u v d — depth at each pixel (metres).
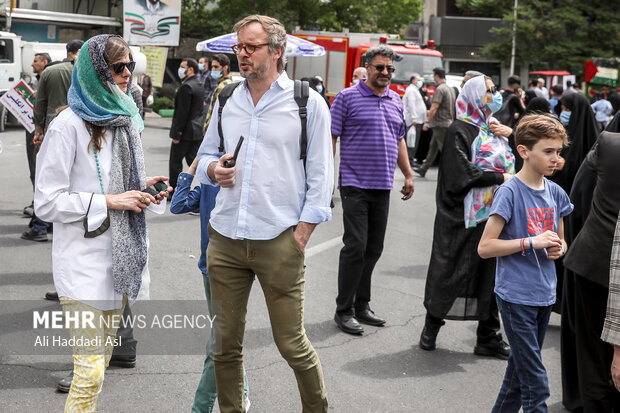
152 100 24.39
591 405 3.89
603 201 3.71
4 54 19.12
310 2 27.25
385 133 5.69
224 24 29.38
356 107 5.66
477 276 5.30
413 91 16.19
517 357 3.82
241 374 3.69
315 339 5.58
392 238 9.29
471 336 5.88
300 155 3.45
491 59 41.47
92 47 3.27
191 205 4.00
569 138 6.45
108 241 3.32
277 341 3.54
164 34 26.27
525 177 3.90
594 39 35.34
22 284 6.42
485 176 5.19
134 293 3.38
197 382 4.69
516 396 3.97
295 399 4.53
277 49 3.38
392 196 12.37
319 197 3.46
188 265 7.35
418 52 21.12
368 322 5.98
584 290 3.83
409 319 6.18
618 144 3.65
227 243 3.50
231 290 3.54
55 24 27.94
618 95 12.02
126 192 3.34
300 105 3.42
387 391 4.73
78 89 3.31
